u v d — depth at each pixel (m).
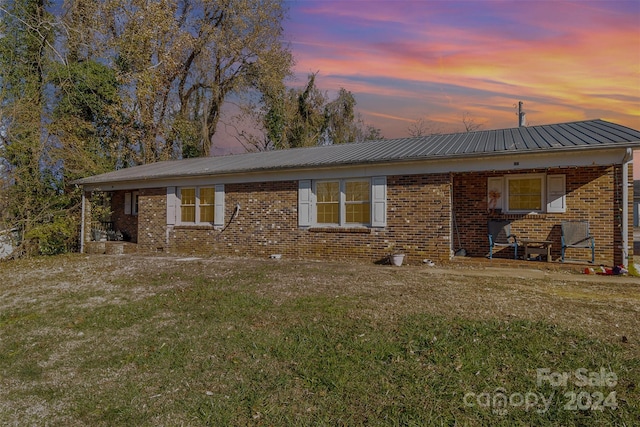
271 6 24.84
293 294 6.87
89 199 16.72
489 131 13.53
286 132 28.89
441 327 4.85
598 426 2.93
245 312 5.95
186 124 24.73
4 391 3.87
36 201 15.78
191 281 8.48
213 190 14.01
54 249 16.41
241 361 4.25
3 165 14.96
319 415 3.19
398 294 6.62
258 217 12.99
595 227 10.38
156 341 4.99
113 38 21.12
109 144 20.77
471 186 11.91
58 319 6.20
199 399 3.52
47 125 16.22
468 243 11.89
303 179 12.22
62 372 4.25
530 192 11.22
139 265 11.13
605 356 3.97
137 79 21.23
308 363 4.10
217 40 24.56
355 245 11.39
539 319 5.09
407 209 10.73
